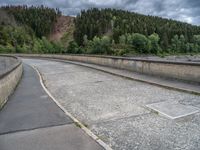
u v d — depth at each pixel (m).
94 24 163.62
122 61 17.69
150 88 10.31
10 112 7.34
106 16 187.75
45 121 6.35
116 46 114.75
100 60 22.50
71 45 102.62
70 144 4.80
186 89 9.05
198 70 9.98
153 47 123.75
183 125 5.59
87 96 9.41
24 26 165.75
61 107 7.85
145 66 14.30
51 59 38.22
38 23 189.50
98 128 5.73
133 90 10.05
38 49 110.00
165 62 12.20
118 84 11.84
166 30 159.75
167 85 10.09
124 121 6.12
